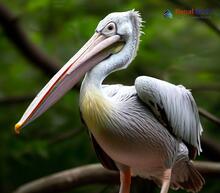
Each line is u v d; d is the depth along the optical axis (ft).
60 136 44.88
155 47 47.62
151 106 31.55
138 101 31.65
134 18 31.83
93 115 30.71
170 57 46.80
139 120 31.37
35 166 46.16
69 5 48.21
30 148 44.91
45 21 48.85
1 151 45.88
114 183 39.24
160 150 31.76
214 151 43.57
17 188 43.32
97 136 31.14
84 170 39.17
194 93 47.52
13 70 51.19
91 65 31.04
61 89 30.58
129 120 31.19
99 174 39.06
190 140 32.91
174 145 32.12
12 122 47.88
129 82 46.29
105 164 33.32
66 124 47.14
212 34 48.34
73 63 30.86
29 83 50.85
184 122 32.48
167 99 31.73
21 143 45.62
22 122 30.01
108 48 31.42
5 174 46.29
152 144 31.60
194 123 32.99
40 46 49.08
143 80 31.27
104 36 31.48
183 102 32.48
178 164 32.71
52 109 47.67
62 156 46.19
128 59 31.58
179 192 43.37
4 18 45.21
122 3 48.24
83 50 31.19
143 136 31.45
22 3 49.08
